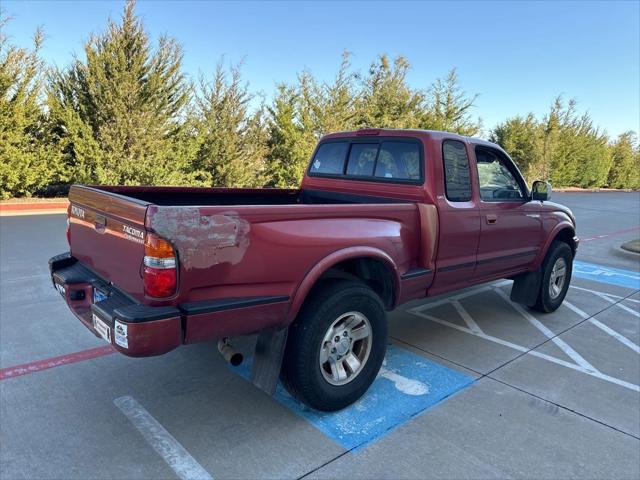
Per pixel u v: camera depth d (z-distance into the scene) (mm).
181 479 2463
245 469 2561
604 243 12234
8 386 3373
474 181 4160
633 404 3428
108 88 15648
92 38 16078
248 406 3221
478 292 6562
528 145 38312
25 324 4590
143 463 2578
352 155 4531
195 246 2404
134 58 16172
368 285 3537
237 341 4000
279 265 2721
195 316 2422
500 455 2752
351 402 3223
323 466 2604
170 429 2912
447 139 3934
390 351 4305
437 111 27625
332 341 3088
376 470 2580
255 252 2621
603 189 48406
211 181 18953
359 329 3254
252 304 2623
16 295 5516
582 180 44281
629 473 2633
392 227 3422
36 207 14484
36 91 15078
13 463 2531
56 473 2469
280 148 20859
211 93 18266
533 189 4898
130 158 16078
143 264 2395
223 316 2527
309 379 2941
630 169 51781
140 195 4031
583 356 4324
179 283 2379
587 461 2729
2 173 14453
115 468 2527
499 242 4480
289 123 20562
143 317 2291
